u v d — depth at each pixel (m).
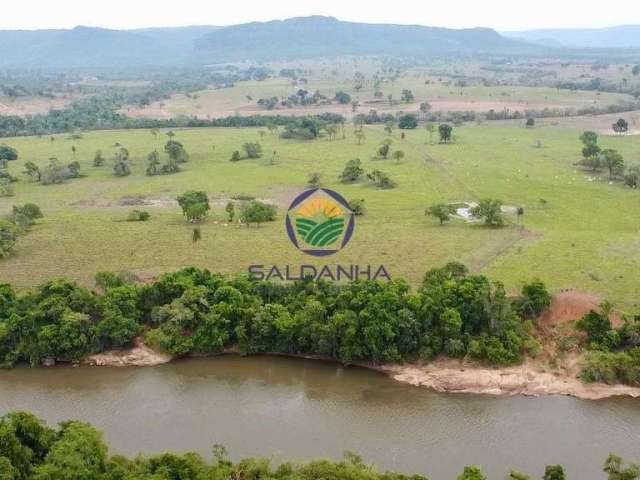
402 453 57.00
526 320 74.19
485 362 69.75
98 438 50.22
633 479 47.41
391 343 70.69
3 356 71.56
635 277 87.75
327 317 73.00
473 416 62.66
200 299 75.31
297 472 48.84
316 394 66.75
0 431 46.41
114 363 72.06
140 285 80.19
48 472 44.53
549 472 47.84
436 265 94.06
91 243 106.62
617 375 67.31
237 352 74.44
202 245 104.50
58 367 71.56
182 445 58.22
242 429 60.72
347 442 58.69
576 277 88.00
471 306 72.00
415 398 65.81
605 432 59.97
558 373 68.50
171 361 72.81
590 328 71.06
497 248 101.50
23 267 95.44
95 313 75.50
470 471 47.09
